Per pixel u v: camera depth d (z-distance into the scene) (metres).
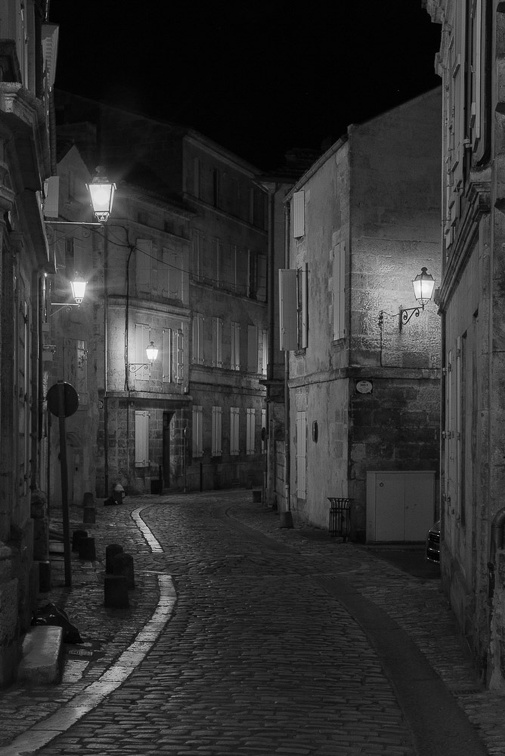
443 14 14.81
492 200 8.74
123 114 48.59
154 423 45.16
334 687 8.84
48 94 16.50
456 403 12.63
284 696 8.44
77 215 39.16
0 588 8.44
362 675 9.37
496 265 8.70
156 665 9.72
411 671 9.55
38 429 18.27
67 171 38.28
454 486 12.95
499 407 8.73
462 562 11.74
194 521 28.53
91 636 11.21
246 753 6.62
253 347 55.94
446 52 14.80
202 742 6.91
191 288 48.91
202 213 49.84
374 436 23.23
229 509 34.09
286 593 14.78
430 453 23.39
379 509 22.52
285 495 30.27
